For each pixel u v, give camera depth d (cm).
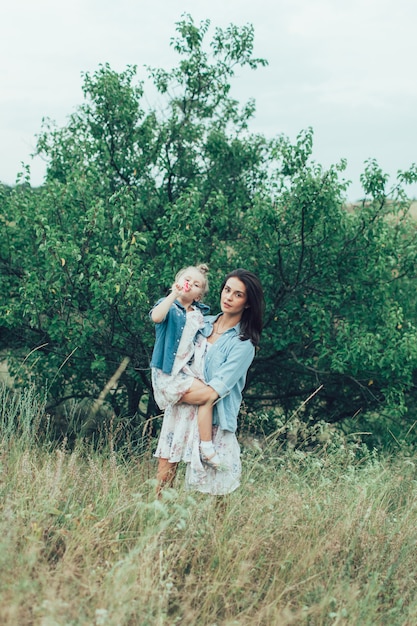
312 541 355
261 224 765
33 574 272
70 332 748
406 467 564
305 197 729
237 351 368
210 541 337
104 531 326
